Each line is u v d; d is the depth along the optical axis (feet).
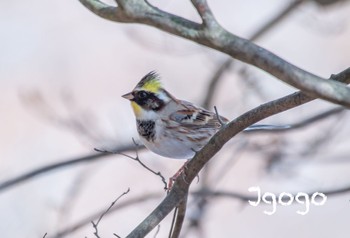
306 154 41.29
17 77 55.93
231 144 40.40
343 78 23.36
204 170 39.86
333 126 42.32
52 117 47.09
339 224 48.16
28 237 46.01
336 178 46.80
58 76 56.29
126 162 50.60
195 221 38.37
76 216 47.52
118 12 20.31
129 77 56.39
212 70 48.08
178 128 32.63
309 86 19.03
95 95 55.11
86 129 43.68
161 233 46.03
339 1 40.52
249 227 48.29
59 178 48.06
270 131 36.81
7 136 52.42
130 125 49.24
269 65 19.20
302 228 48.42
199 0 19.66
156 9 20.20
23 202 46.93
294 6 42.73
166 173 45.96
